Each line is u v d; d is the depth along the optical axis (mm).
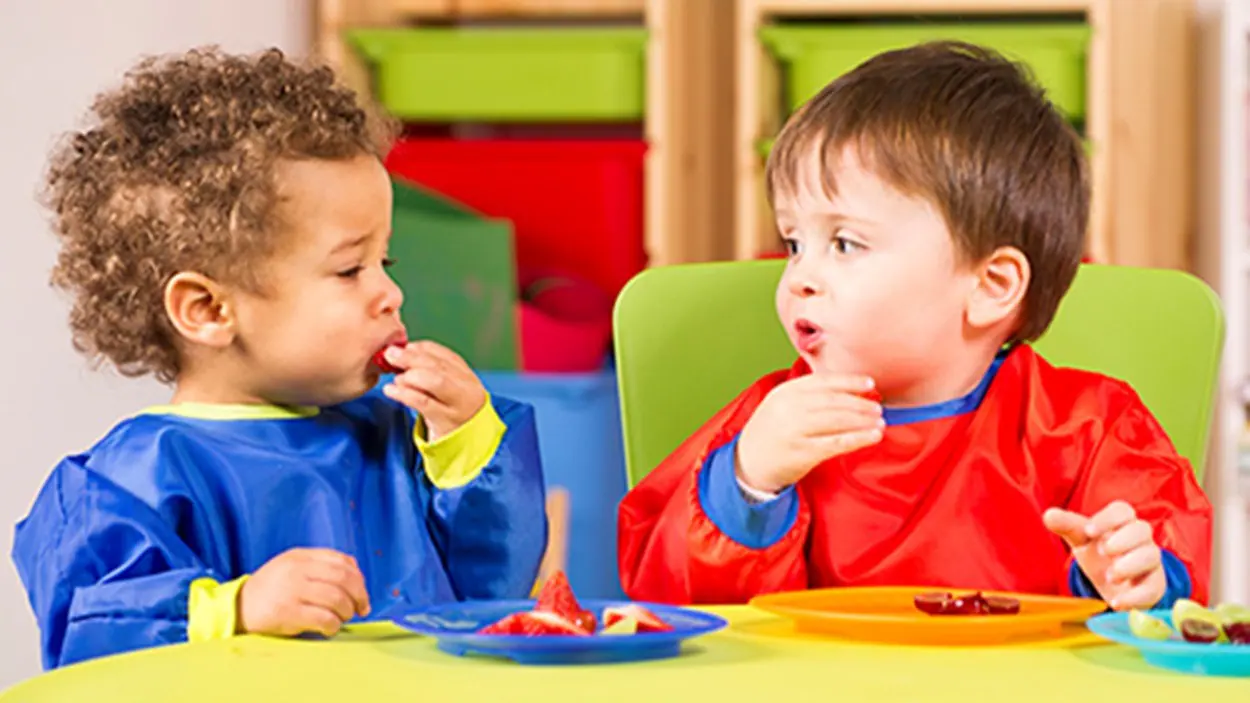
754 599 1152
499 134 4715
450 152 4309
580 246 4285
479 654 1004
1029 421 1473
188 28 3666
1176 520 1378
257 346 1468
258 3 4066
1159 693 879
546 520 1601
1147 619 971
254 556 1426
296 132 1454
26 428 3010
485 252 3654
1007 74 1472
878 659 990
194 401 1503
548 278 4180
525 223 4297
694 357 1747
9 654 2975
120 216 1479
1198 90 4648
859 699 859
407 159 4312
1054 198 1436
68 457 1394
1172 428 1726
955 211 1372
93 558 1275
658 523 1379
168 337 1503
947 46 1521
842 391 1286
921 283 1381
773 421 1294
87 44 3254
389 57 4363
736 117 4793
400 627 1063
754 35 4344
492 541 1540
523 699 860
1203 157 4562
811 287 1404
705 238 4809
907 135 1366
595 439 3650
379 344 1492
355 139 1503
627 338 1745
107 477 1344
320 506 1473
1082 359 1733
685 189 4699
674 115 4488
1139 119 4707
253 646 1048
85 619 1212
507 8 4582
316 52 4430
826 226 1401
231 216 1431
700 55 4801
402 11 4609
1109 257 4453
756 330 1752
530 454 1581
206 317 1464
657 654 998
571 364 3939
